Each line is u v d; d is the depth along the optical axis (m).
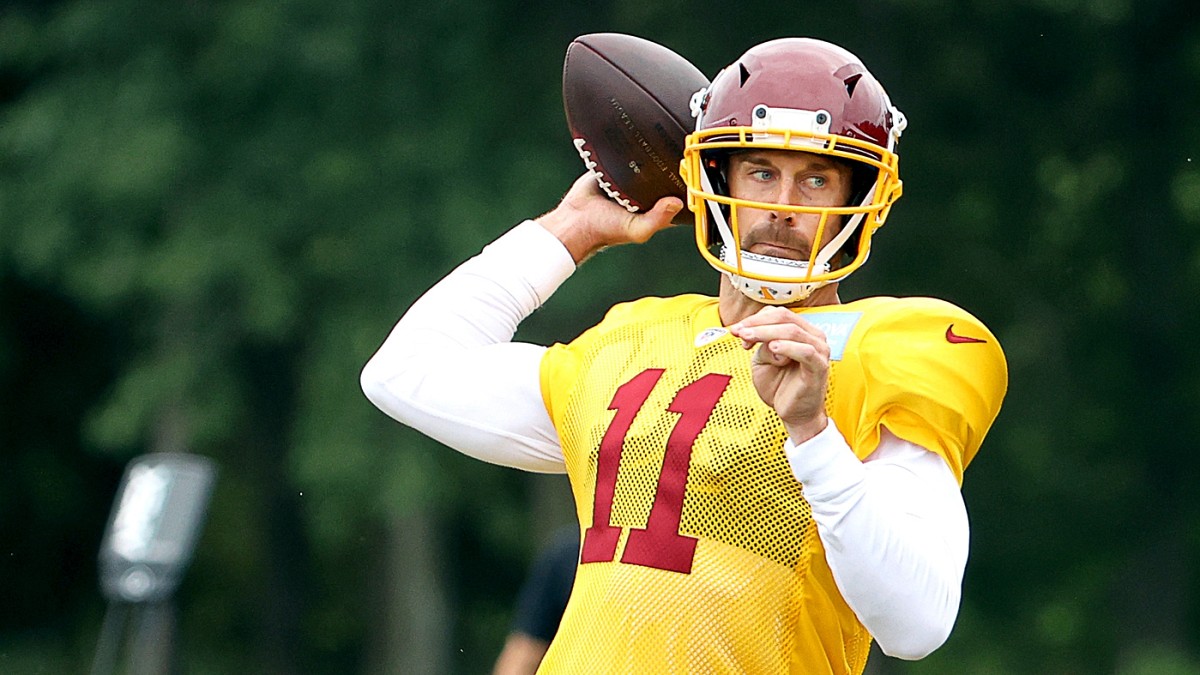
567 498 67.25
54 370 76.88
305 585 76.25
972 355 11.30
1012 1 63.91
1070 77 66.62
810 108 11.30
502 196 61.34
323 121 62.97
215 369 63.72
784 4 63.72
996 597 73.00
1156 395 69.81
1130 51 66.44
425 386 12.73
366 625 76.44
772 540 10.98
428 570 68.00
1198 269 68.12
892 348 11.22
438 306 13.09
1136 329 69.25
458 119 62.66
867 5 63.91
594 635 11.20
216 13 63.56
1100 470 70.94
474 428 12.57
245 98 63.34
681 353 11.80
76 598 78.69
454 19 62.75
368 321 61.44
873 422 11.05
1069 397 70.25
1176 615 70.19
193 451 70.25
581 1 64.69
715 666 10.91
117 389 67.12
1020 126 67.12
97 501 78.69
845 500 10.22
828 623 11.07
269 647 75.56
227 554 76.19
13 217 63.00
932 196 67.19
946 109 66.88
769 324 10.16
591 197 13.61
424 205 61.97
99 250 62.97
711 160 11.89
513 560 77.44
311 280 63.38
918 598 10.39
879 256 65.75
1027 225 68.38
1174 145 67.31
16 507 77.62
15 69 68.50
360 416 61.34
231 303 64.00
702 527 11.06
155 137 61.44
